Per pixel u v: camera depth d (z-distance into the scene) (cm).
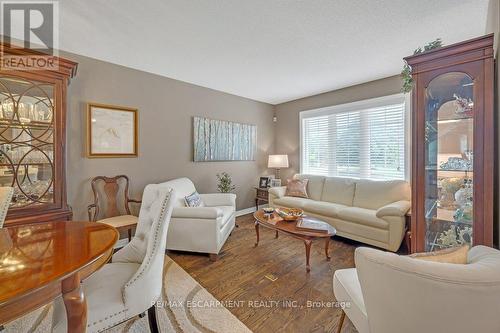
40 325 159
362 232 298
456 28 214
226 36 228
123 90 302
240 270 237
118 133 298
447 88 176
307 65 302
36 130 213
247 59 283
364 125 381
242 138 456
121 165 303
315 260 260
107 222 259
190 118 376
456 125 177
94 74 279
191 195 316
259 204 492
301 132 473
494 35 160
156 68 311
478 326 79
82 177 272
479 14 194
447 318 80
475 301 76
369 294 96
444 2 179
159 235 137
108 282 129
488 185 155
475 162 159
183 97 366
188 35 226
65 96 221
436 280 77
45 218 210
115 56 273
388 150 355
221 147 419
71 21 202
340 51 262
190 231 265
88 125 274
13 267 86
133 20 200
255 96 457
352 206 355
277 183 470
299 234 233
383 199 328
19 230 129
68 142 262
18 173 207
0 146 199
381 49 256
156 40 236
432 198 184
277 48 254
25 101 208
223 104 423
